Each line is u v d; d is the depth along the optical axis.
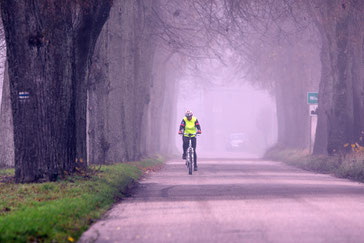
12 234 27.47
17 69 51.31
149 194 52.34
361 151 85.75
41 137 51.91
